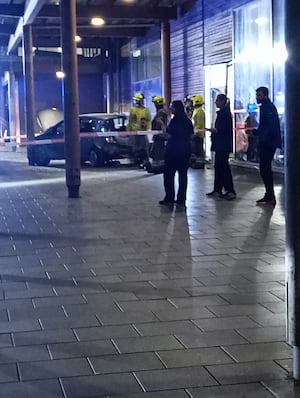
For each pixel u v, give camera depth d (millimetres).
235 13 18219
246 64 17859
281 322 5445
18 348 4938
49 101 32969
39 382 4324
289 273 4270
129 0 20516
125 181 15703
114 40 29109
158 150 17281
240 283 6641
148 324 5449
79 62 29703
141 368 4535
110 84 29859
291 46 4145
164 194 13164
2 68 32219
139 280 6809
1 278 6969
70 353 4824
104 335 5199
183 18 21516
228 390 4176
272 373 4422
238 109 18438
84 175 17328
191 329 5312
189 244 8477
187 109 18047
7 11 20469
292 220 4230
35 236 9180
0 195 13555
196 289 6457
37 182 16062
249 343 4977
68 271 7227
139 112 18562
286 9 4156
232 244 8430
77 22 22188
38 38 26953
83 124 20312
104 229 9602
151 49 25312
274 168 15977
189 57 21344
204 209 11180
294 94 4164
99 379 4359
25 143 18859
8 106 36688
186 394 4125
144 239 8844
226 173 12297
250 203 11703
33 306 5984
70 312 5797
